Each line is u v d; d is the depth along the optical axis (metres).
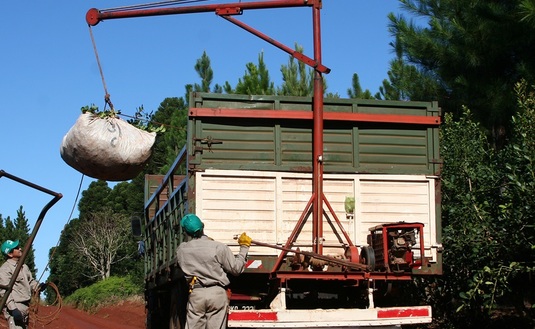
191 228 7.89
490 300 10.84
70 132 9.84
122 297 47.97
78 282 66.56
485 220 11.33
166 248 12.17
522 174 10.86
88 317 37.91
